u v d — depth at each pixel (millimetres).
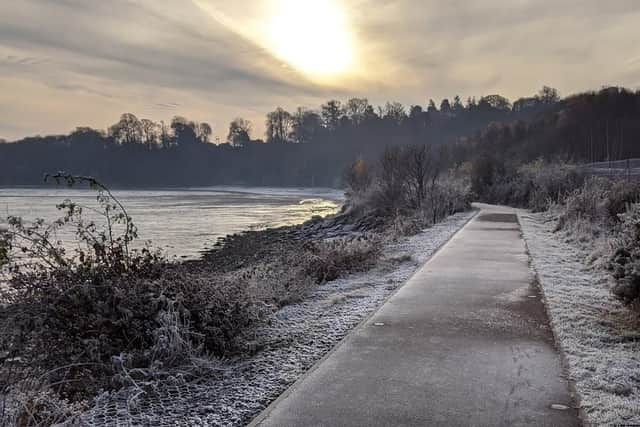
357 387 4523
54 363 5234
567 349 5426
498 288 8531
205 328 5676
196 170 147875
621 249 7684
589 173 31109
